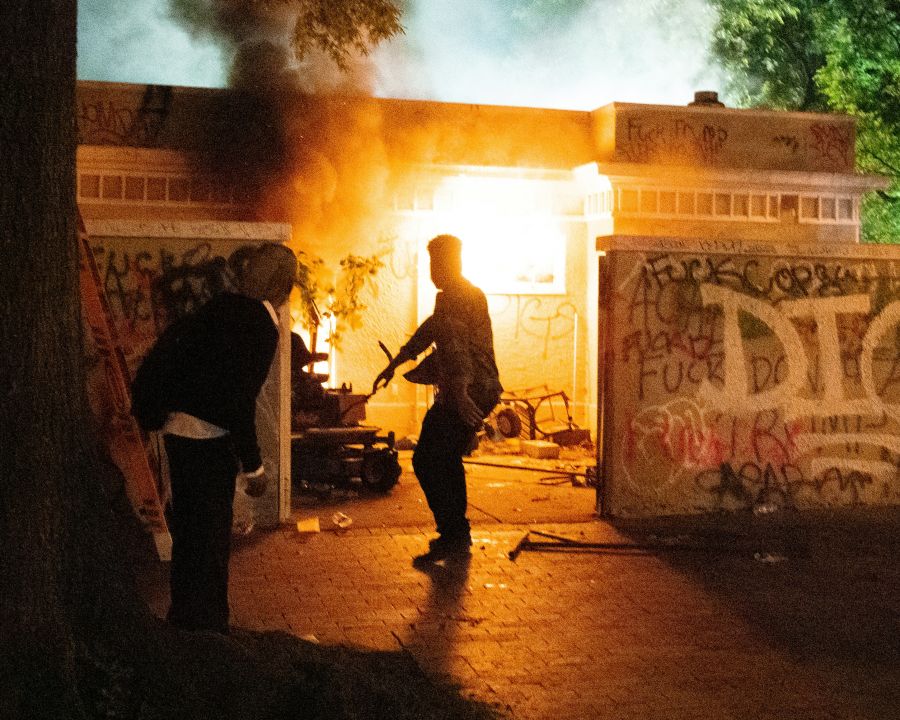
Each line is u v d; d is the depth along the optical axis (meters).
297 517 8.95
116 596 4.50
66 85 4.30
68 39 4.30
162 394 5.13
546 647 5.89
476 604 6.64
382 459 10.05
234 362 5.05
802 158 13.99
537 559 7.72
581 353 13.70
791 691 5.31
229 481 5.20
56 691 4.13
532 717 4.93
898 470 9.80
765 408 9.43
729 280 9.30
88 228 8.13
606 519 9.05
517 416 13.06
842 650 5.93
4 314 4.14
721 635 6.15
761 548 8.07
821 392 9.58
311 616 6.32
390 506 9.49
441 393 7.63
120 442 7.23
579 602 6.73
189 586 5.16
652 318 9.11
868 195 18.12
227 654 4.63
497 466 11.66
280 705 4.58
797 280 9.47
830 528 8.86
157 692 4.39
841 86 17.91
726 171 13.18
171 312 8.25
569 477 11.09
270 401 8.47
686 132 13.54
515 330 13.52
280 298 5.26
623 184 12.94
